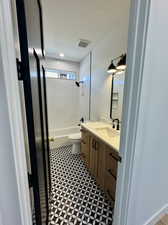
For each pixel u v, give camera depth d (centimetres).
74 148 291
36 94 80
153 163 106
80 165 246
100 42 256
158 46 78
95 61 284
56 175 214
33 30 74
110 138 163
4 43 45
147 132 90
